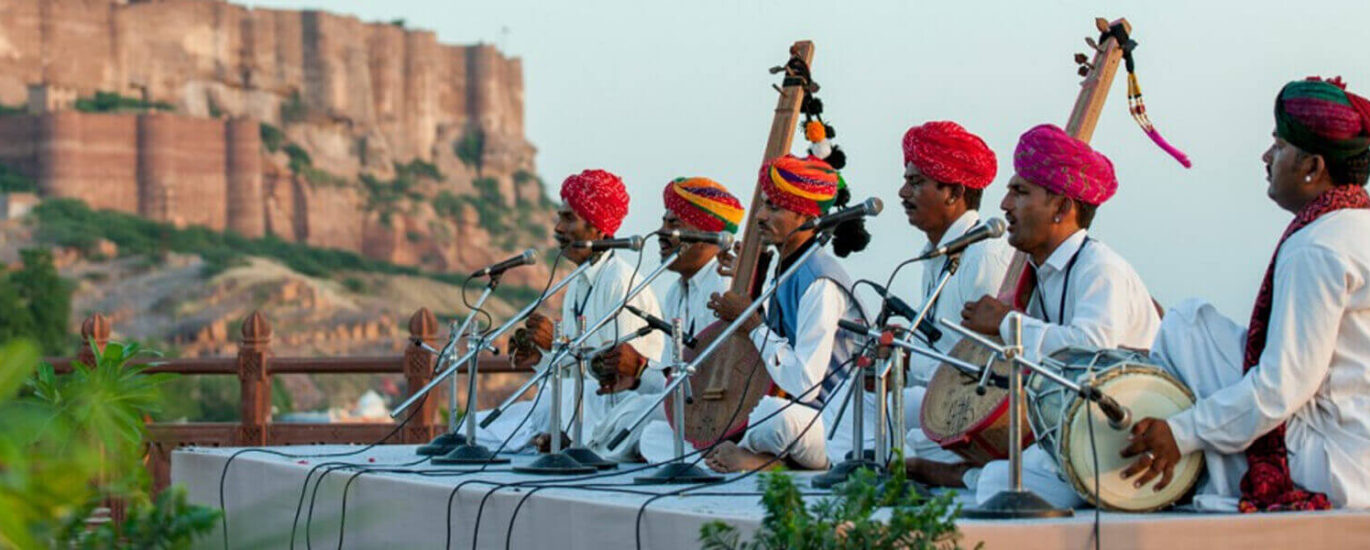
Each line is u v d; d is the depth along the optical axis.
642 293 6.94
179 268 100.44
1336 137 4.13
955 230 5.54
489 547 4.85
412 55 124.00
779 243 5.98
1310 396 4.07
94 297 96.38
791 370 5.56
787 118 6.38
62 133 100.50
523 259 6.36
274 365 9.70
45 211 99.12
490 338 6.29
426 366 9.16
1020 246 4.86
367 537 5.55
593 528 4.35
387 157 119.31
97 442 4.56
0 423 2.58
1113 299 4.67
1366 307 4.09
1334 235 4.06
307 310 100.94
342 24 119.69
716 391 5.90
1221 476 4.12
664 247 5.75
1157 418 4.09
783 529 3.48
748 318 5.89
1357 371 4.11
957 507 3.51
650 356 6.89
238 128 107.38
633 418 6.32
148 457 9.71
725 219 6.68
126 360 5.40
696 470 5.01
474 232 119.75
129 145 103.50
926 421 4.91
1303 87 4.19
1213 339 4.30
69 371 10.09
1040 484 4.26
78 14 106.25
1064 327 4.64
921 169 5.53
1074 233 4.83
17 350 2.62
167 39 111.00
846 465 4.70
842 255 6.21
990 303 4.78
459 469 5.82
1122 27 5.39
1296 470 4.12
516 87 130.88
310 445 7.47
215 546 3.37
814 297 5.63
